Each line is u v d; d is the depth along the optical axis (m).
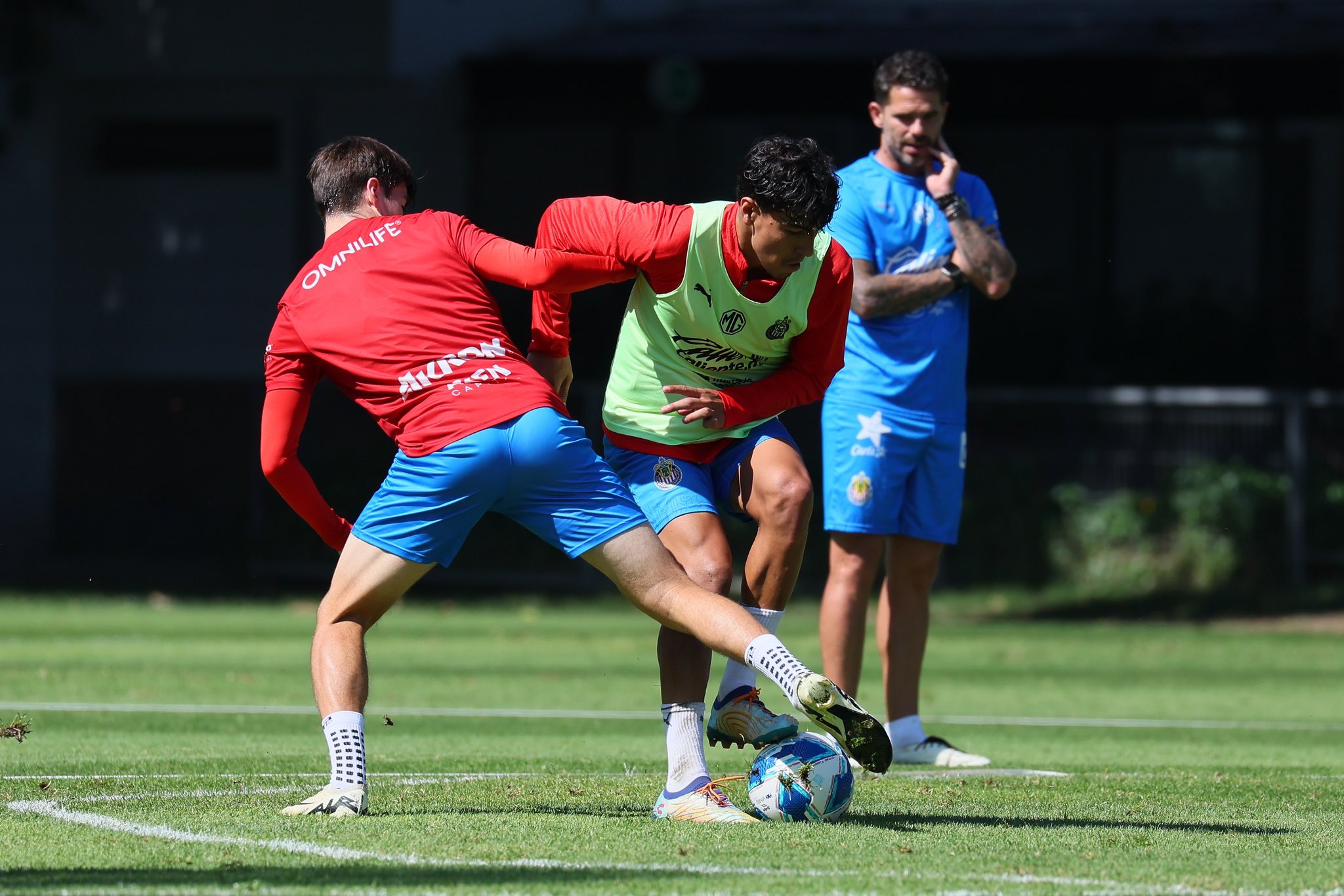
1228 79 70.12
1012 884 12.20
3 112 74.56
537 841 13.97
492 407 15.17
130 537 69.25
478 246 16.00
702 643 15.98
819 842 14.09
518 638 47.53
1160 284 76.31
